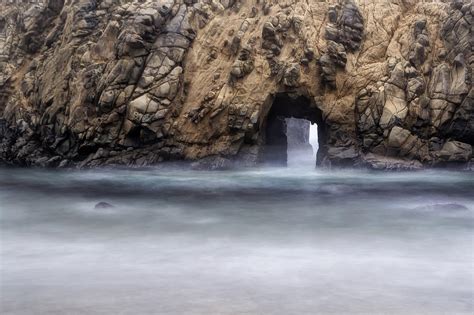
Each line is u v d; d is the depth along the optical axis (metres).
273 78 27.58
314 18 28.38
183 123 27.69
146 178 25.22
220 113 27.47
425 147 25.94
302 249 13.02
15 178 25.97
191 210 18.36
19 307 8.77
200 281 10.30
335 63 27.08
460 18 26.50
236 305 8.85
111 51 29.12
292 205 19.14
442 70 26.20
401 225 15.78
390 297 9.28
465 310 8.62
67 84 29.91
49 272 11.05
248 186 23.14
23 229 15.51
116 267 11.44
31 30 34.06
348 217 17.03
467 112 25.53
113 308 8.70
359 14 27.92
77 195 21.38
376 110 26.25
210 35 29.28
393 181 23.73
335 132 26.98
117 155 27.86
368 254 12.49
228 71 28.30
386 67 26.95
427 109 26.03
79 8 31.19
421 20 27.58
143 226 15.81
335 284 10.09
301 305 8.84
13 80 33.62
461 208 17.75
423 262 11.73
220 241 13.91
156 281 10.31
